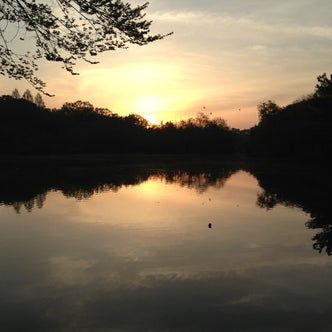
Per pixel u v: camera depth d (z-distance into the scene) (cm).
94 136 12194
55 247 1756
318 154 6431
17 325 1044
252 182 4844
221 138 14325
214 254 1639
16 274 1416
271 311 1113
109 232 2031
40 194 3550
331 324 1034
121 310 1127
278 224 2222
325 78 5547
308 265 1491
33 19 773
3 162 8612
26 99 12769
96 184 4500
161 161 10131
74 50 815
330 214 2508
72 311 1122
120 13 781
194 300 1190
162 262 1538
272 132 9644
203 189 4078
